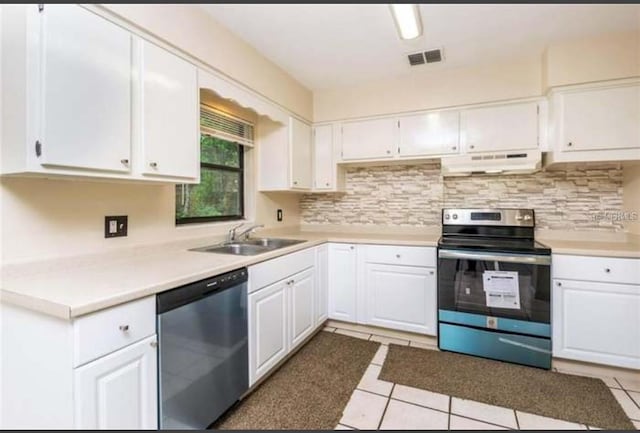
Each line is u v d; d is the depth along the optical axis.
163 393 1.30
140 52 1.52
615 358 2.11
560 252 2.23
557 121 2.35
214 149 2.63
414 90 2.89
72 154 1.24
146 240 1.93
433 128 2.84
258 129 3.02
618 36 2.18
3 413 1.25
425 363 2.30
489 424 1.65
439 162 3.12
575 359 2.20
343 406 1.80
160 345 1.29
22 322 1.17
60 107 1.21
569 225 2.70
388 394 1.92
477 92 2.68
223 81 2.09
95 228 1.65
